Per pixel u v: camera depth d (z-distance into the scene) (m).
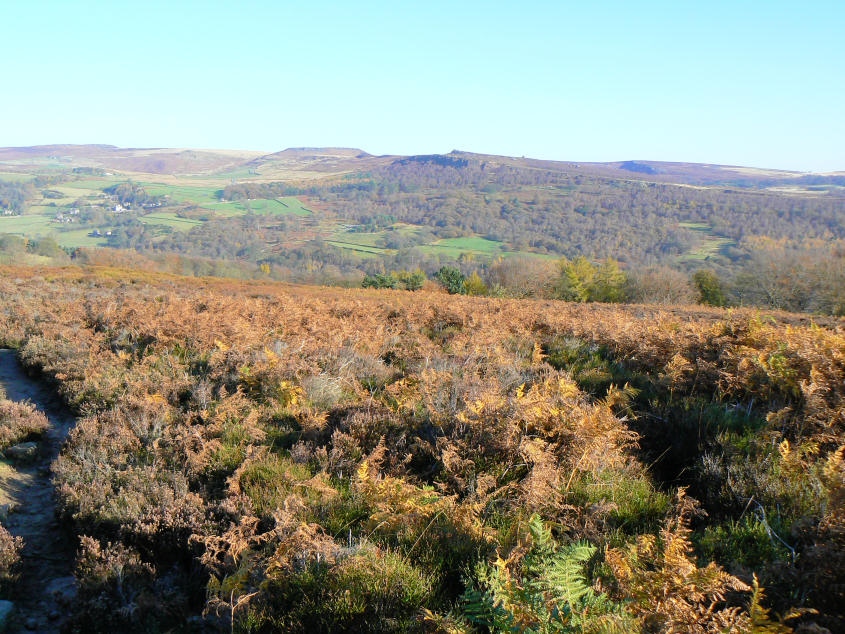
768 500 3.78
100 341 11.16
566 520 3.81
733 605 2.81
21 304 16.36
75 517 4.55
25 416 7.24
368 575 3.24
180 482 4.97
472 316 13.62
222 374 8.12
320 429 5.84
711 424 5.27
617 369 8.36
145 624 3.48
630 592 2.66
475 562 3.30
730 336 7.92
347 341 10.52
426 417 5.62
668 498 4.11
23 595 3.91
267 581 3.35
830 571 2.74
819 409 5.05
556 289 59.00
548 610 2.56
